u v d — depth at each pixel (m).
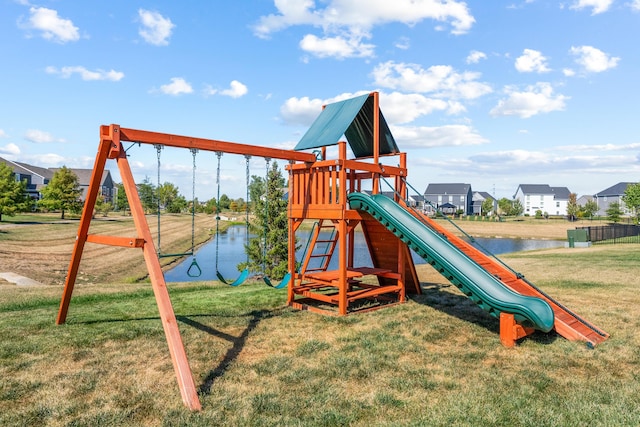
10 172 41.00
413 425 3.82
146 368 5.25
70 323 7.25
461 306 8.91
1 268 18.31
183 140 6.28
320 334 6.77
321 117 10.01
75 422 3.88
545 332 6.51
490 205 98.00
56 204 51.94
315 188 8.80
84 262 23.25
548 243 43.91
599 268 13.93
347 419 3.94
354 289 11.00
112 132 5.54
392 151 10.29
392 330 7.01
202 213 90.75
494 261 8.88
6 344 6.06
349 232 10.73
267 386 4.72
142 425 3.85
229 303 9.12
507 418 3.95
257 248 19.39
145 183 41.34
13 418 3.95
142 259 26.16
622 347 6.10
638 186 54.97
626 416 3.99
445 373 5.13
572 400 4.36
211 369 5.23
